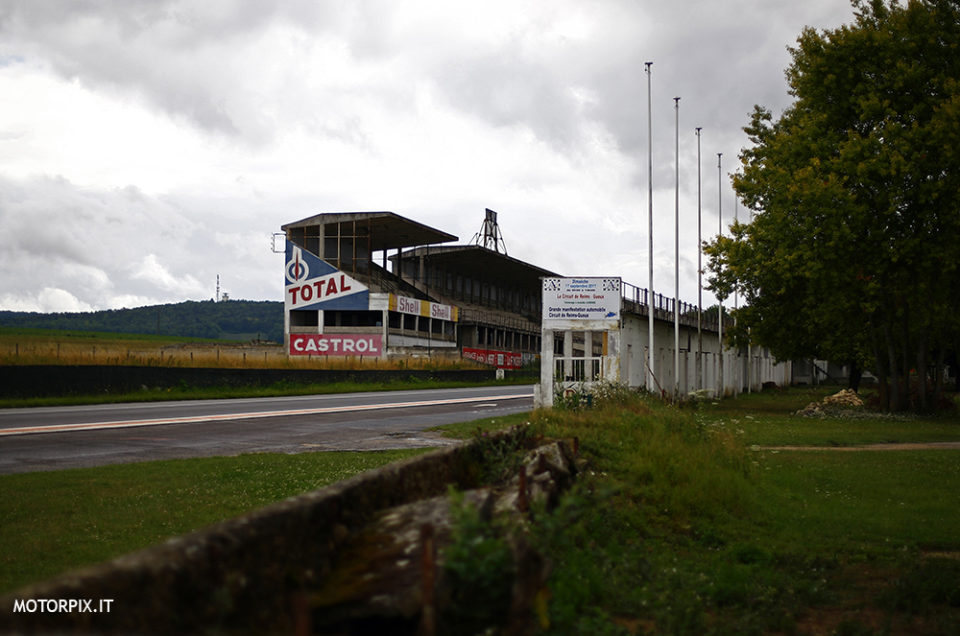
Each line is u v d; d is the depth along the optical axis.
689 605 6.60
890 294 33.91
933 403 35.25
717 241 38.47
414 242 90.44
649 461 12.62
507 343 111.19
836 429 26.64
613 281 26.55
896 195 31.05
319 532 4.89
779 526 10.61
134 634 3.20
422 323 87.00
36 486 12.30
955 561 8.81
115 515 10.30
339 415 28.09
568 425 15.65
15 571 7.77
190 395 37.44
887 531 10.36
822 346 42.62
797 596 7.43
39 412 27.86
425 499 6.73
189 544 3.72
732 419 29.58
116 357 45.84
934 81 32.41
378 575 4.60
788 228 33.59
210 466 14.65
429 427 23.41
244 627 3.82
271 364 58.00
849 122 34.72
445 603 4.42
